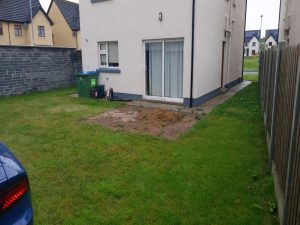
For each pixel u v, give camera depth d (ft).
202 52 30.60
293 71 9.83
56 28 115.65
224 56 41.47
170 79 32.22
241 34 51.96
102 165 15.20
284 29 45.16
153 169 14.56
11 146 18.34
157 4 30.50
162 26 30.73
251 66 112.88
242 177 13.48
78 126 22.97
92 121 24.59
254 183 12.91
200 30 29.12
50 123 24.02
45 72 44.42
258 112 26.94
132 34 33.32
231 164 14.98
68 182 13.30
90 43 37.91
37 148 17.90
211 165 14.89
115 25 34.60
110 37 35.53
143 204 11.33
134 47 33.55
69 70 49.03
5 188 6.64
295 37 32.12
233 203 11.30
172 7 29.58
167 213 10.68
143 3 31.53
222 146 17.72
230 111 27.40
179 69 31.27
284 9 47.01
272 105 15.06
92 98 36.42
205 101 33.30
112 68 36.63
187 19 28.91
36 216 10.66
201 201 11.45
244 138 19.24
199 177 13.52
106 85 37.32
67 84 48.96
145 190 12.37
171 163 15.28
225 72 42.68
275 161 13.11
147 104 31.83
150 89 34.19
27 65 41.32
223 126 22.12
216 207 11.03
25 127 22.76
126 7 33.06
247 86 48.01
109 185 12.85
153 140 19.16
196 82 29.89
